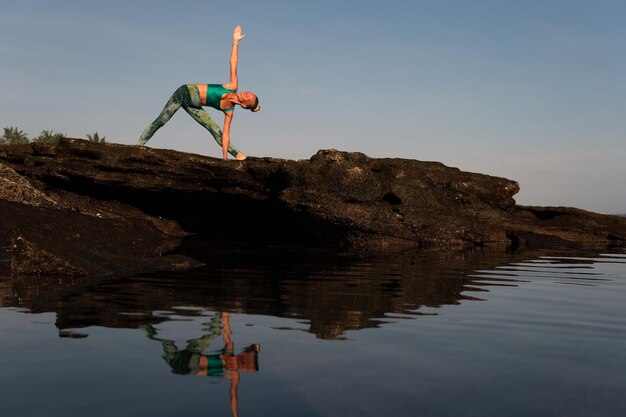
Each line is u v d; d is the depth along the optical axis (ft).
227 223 60.08
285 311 16.16
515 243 56.80
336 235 53.67
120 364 10.21
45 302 16.83
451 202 58.75
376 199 54.44
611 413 8.13
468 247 51.34
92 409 7.84
